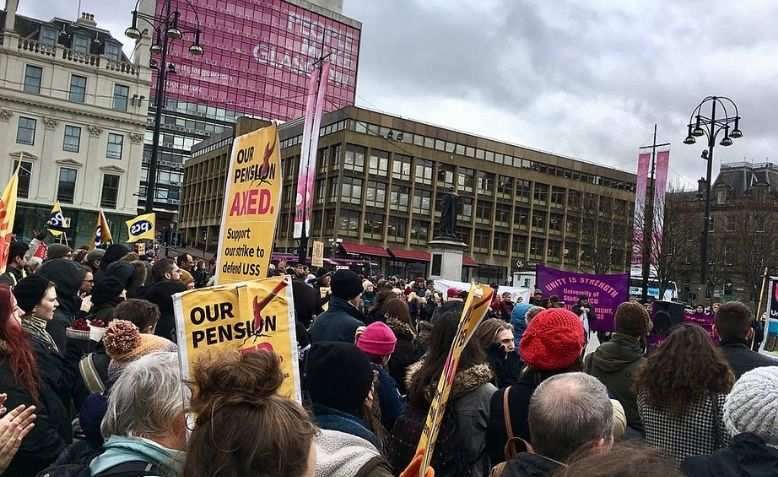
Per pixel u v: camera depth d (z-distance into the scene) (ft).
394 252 202.59
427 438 8.86
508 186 233.55
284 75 367.04
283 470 5.58
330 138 203.21
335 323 17.69
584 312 35.53
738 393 7.90
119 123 177.58
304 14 374.43
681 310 45.09
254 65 357.20
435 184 214.07
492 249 227.40
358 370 9.77
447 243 87.86
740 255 154.20
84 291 23.29
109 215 176.35
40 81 167.22
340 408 9.73
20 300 13.75
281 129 235.20
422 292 54.39
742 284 159.33
